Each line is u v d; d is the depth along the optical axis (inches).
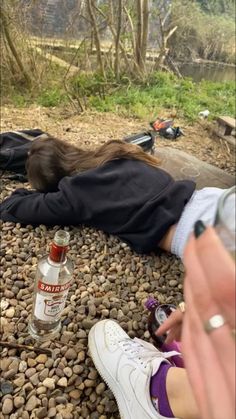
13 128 138.9
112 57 198.4
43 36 182.9
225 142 155.0
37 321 57.1
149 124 157.9
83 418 50.9
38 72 182.9
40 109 163.5
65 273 54.9
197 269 16.6
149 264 76.7
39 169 82.6
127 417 48.8
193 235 17.5
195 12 300.0
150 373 48.3
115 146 82.0
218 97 209.3
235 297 16.2
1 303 63.2
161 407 46.4
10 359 55.0
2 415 49.1
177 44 309.9
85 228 82.7
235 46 338.6
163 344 58.2
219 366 16.8
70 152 84.6
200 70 318.3
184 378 45.5
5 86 177.3
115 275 73.4
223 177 119.9
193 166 122.6
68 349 57.6
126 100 179.9
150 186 75.9
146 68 210.1
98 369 54.0
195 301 16.9
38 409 49.8
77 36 189.5
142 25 196.2
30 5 171.2
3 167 99.6
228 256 16.1
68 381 53.8
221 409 16.5
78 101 165.9
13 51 173.9
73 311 63.8
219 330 16.6
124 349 53.5
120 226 78.9
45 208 79.0
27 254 74.0
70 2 178.4
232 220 16.6
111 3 181.9
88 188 78.0
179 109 181.9
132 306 67.2
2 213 82.5
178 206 73.4
